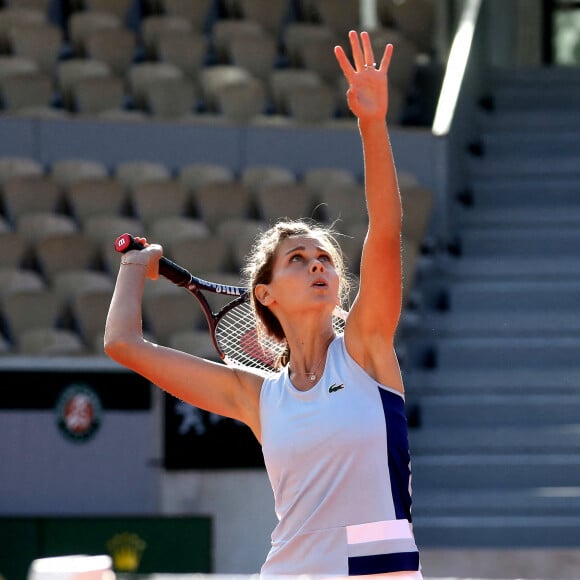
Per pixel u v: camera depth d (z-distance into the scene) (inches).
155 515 977.5
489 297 1365.7
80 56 1769.2
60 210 1469.0
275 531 393.4
